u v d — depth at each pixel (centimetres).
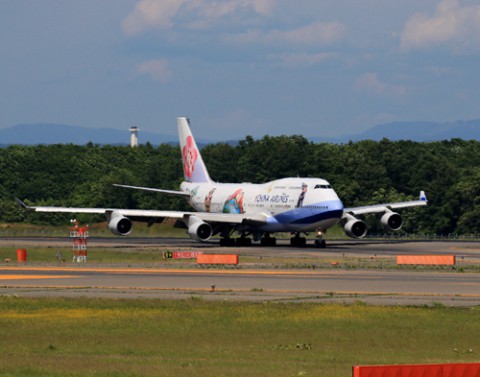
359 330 14100
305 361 11531
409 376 8262
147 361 11481
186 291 19375
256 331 14062
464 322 14775
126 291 19438
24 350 12475
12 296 18375
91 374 10506
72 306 16900
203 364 11231
